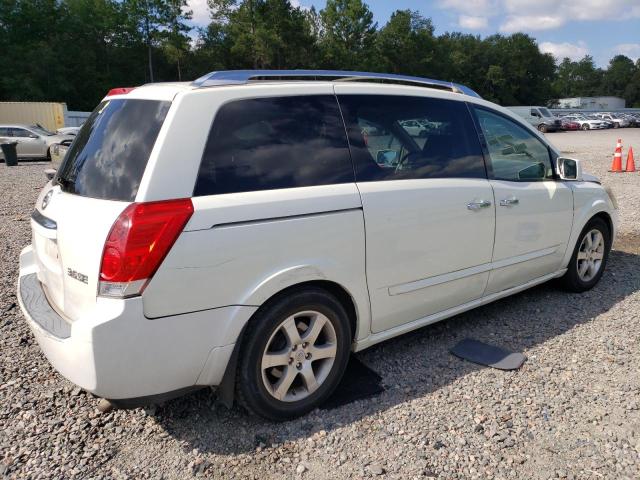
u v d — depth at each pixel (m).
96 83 51.78
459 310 3.83
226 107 2.71
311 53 57.28
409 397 3.18
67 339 2.42
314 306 2.91
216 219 2.52
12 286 5.19
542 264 4.38
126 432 2.88
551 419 2.95
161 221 2.39
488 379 3.38
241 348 2.72
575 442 2.75
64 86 47.16
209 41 62.56
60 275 2.73
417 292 3.43
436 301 3.59
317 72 3.21
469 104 3.88
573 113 56.19
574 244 4.64
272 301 2.77
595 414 2.99
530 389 3.25
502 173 3.98
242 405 2.82
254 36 52.84
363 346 3.29
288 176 2.84
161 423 2.96
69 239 2.57
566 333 4.04
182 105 2.59
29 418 3.00
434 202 3.39
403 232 3.24
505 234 3.93
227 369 2.72
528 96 94.81
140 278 2.35
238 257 2.59
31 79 45.12
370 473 2.54
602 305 4.60
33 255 3.62
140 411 3.07
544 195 4.21
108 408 3.09
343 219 2.95
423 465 2.59
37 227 3.00
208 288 2.52
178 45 58.38
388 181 3.22
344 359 3.12
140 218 2.37
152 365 2.45
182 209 2.45
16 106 29.20
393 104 3.40
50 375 3.48
